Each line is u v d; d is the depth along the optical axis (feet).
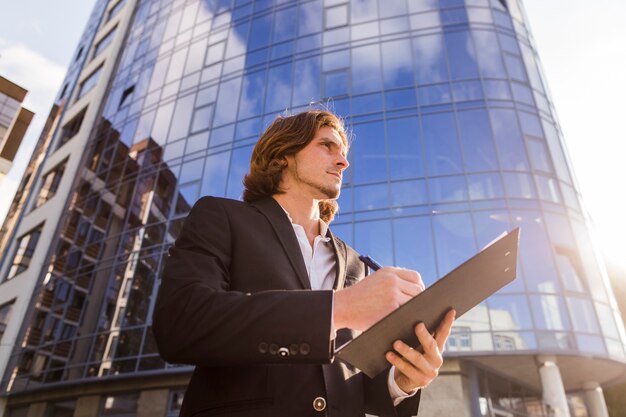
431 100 46.24
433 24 50.78
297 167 5.71
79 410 42.22
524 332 34.65
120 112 66.95
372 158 44.29
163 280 3.58
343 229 41.09
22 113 59.98
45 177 74.23
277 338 2.87
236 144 50.42
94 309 47.44
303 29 56.03
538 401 40.47
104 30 90.27
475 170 41.81
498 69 47.26
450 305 3.50
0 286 63.46
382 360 3.37
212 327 2.93
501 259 3.69
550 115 47.42
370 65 50.21
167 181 52.44
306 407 3.39
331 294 3.08
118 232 52.29
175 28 68.90
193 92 58.70
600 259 41.81
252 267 4.01
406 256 38.75
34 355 49.52
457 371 34.78
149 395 40.22
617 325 37.01
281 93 51.98
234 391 3.38
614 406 57.82
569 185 43.19
